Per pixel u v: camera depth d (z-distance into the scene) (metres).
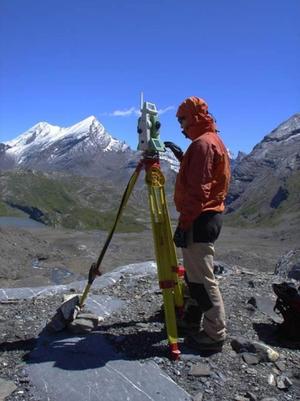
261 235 76.50
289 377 2.98
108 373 2.86
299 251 6.50
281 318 3.88
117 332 3.40
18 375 2.88
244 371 2.98
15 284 13.14
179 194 3.02
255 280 4.98
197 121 3.02
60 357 3.04
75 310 3.40
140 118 3.17
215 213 2.98
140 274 5.20
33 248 22.98
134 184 3.26
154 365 2.95
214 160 2.92
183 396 2.70
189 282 3.08
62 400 2.65
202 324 3.29
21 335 3.42
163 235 3.12
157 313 3.74
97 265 3.41
